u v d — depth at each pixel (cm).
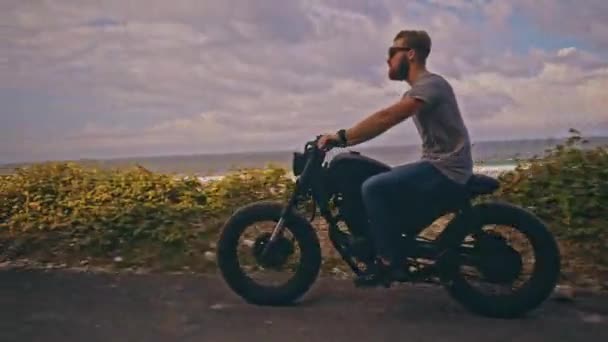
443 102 404
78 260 592
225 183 721
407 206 412
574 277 491
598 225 560
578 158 654
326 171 430
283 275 479
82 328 398
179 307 442
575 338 370
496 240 407
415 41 421
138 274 539
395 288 477
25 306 446
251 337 379
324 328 394
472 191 405
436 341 368
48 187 771
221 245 449
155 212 659
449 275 414
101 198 721
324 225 622
